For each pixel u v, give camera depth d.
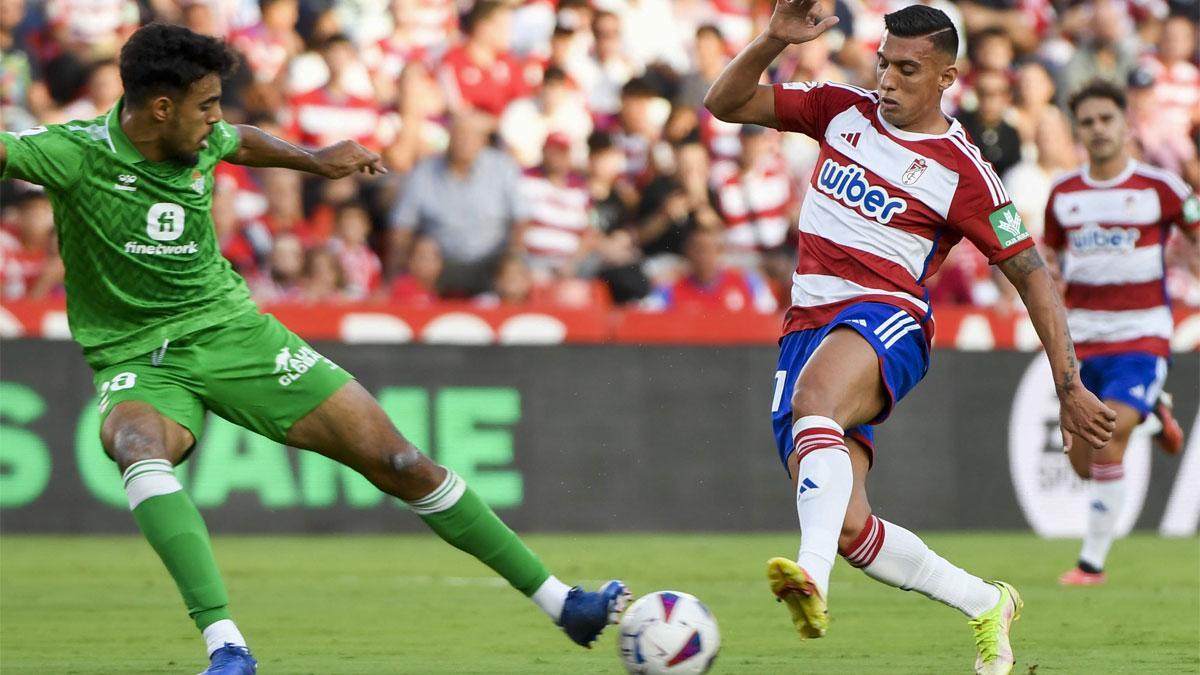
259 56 50.47
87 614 25.52
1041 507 46.69
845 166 17.50
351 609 26.39
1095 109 32.41
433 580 31.61
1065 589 30.56
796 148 53.94
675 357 45.12
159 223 16.06
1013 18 55.97
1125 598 28.72
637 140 52.28
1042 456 46.81
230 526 42.38
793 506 45.53
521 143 52.12
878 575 17.19
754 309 50.88
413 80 51.44
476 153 49.81
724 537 43.91
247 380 16.47
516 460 44.03
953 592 17.17
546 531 44.09
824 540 15.74
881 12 56.53
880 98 17.36
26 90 49.25
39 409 41.66
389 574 32.88
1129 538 45.31
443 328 44.22
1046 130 55.91
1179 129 57.84
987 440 46.34
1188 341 47.19
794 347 17.55
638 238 51.47
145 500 15.27
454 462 43.56
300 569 33.84
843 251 17.33
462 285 49.72
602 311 45.03
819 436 16.16
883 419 17.16
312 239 48.81
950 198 17.08
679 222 51.50
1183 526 47.09
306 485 43.03
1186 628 23.89
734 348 45.47
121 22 49.91
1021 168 55.47
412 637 22.56
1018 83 55.75
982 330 46.69
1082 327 32.78
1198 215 32.16
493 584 30.78
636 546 40.12
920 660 19.94
